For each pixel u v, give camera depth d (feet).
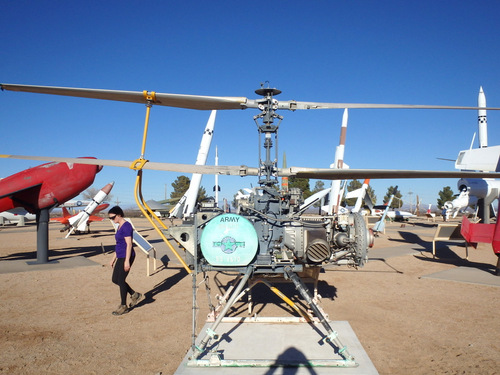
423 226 97.35
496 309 19.83
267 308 20.08
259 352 13.82
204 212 14.29
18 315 19.26
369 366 12.64
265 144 13.35
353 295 22.88
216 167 12.89
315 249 14.14
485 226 33.37
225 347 14.33
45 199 35.37
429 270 31.58
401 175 12.57
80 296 23.21
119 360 13.55
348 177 13.48
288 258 13.99
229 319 17.29
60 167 36.04
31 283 27.09
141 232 78.74
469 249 46.19
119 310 19.15
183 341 15.35
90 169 37.63
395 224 108.78
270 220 14.43
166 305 20.97
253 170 13.35
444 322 17.67
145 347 14.79
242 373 12.17
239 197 19.48
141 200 13.17
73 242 59.06
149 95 11.89
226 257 13.14
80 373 12.53
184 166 12.41
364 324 17.33
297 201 15.42
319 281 26.61
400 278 28.09
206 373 12.19
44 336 16.12
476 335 15.94
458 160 45.68
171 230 13.99
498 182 68.74
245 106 12.84
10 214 117.39
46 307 20.74
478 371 12.51
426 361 13.32
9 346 14.98
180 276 29.53
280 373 12.14
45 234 36.01
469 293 23.34
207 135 69.46
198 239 14.10
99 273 30.89
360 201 82.38
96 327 17.28
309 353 13.69
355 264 15.31
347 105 12.54
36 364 13.26
